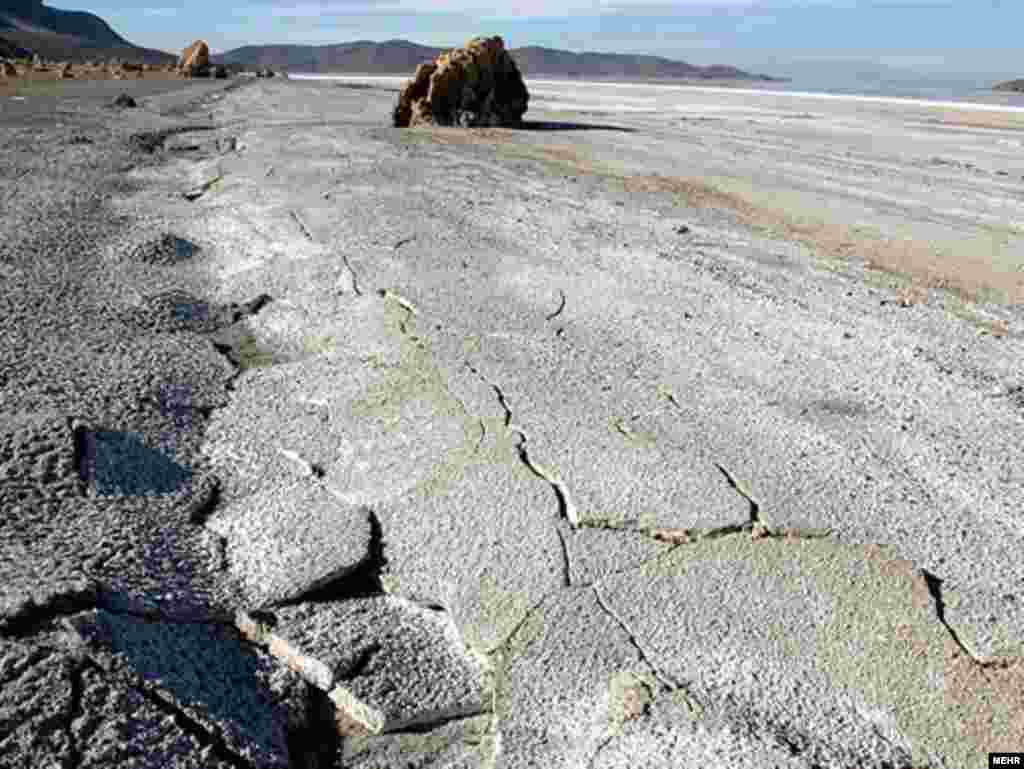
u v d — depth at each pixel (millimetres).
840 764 2918
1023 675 3342
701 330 7000
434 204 11336
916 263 9414
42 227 9117
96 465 4379
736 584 3801
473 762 3000
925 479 4777
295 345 6750
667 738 2990
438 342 6438
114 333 6469
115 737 2701
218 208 10906
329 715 3215
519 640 3473
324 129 19906
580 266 8695
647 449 4941
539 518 4242
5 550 3551
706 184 14250
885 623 3588
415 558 3994
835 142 22312
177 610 3467
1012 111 39281
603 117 28750
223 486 4629
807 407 5648
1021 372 6383
